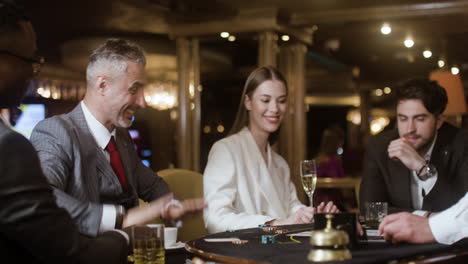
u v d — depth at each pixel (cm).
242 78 886
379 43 855
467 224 168
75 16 693
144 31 773
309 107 1920
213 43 738
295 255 158
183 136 713
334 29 750
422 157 274
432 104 259
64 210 143
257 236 199
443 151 262
